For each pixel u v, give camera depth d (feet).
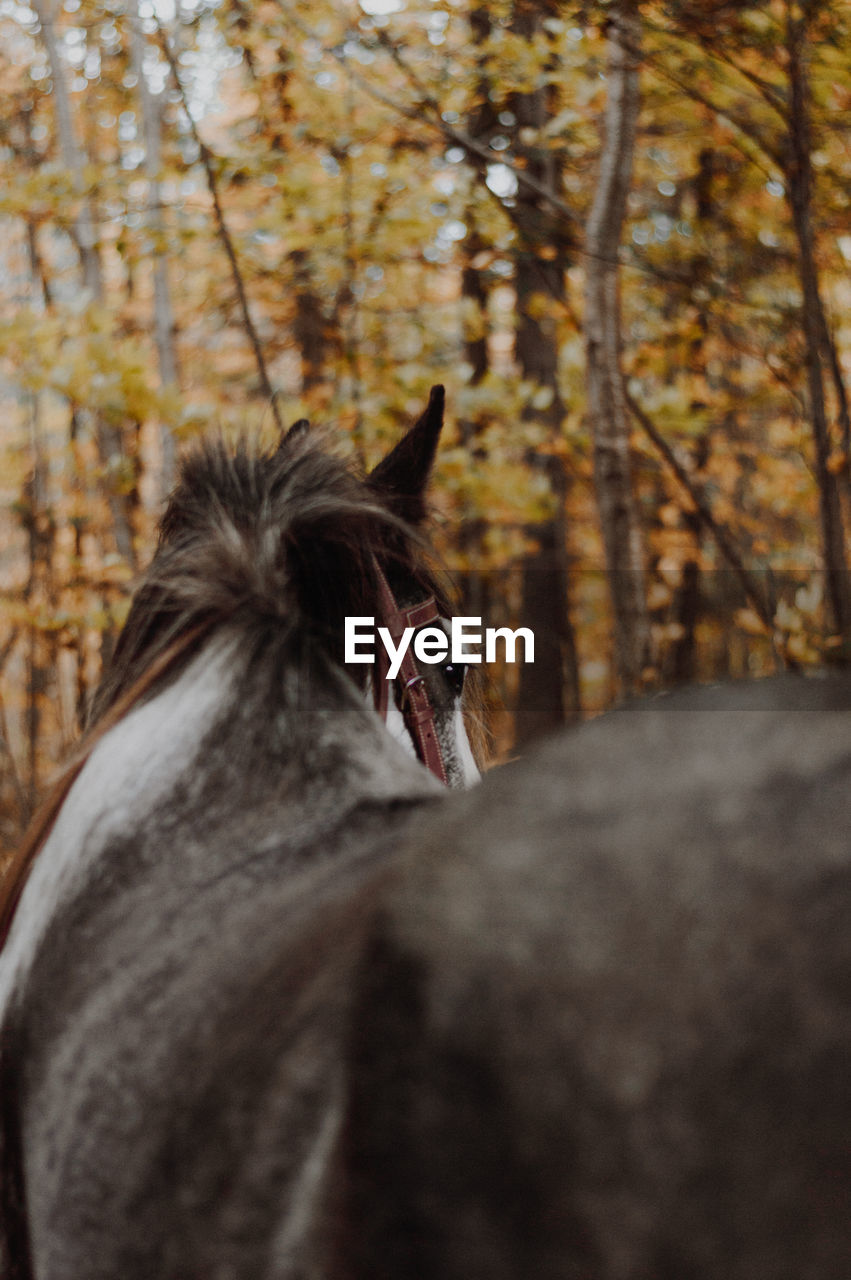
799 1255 2.10
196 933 3.99
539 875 2.47
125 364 17.98
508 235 18.25
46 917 4.84
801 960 2.20
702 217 18.93
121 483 22.09
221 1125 3.09
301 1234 2.72
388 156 20.49
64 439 29.12
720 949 2.26
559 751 2.76
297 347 25.80
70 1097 3.98
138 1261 3.36
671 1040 2.23
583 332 17.46
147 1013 3.80
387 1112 2.47
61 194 20.26
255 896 4.01
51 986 4.54
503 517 22.38
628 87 16.46
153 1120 3.45
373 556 5.44
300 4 18.21
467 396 21.22
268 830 4.37
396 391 21.65
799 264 15.21
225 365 28.09
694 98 15.16
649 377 22.65
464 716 6.90
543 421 23.70
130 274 26.78
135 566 22.20
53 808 5.42
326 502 5.19
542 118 19.47
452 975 2.42
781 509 24.71
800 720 2.59
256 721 4.66
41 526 28.02
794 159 14.74
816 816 2.34
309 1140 2.78
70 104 27.07
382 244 20.26
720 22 13.69
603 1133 2.23
